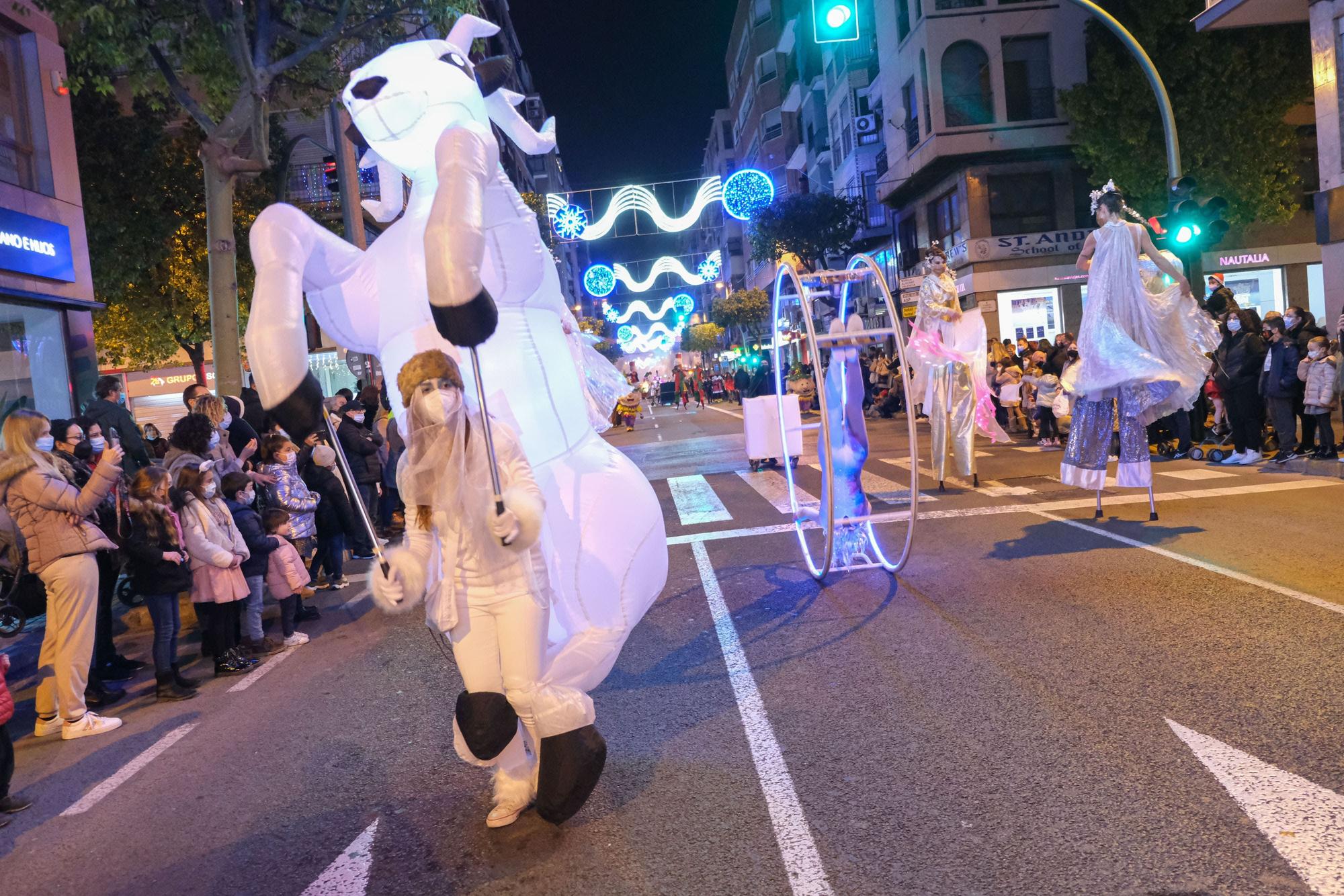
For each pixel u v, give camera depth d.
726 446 19.70
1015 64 29.56
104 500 6.69
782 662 5.29
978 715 4.22
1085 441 8.24
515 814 3.61
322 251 3.54
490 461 3.05
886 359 26.12
